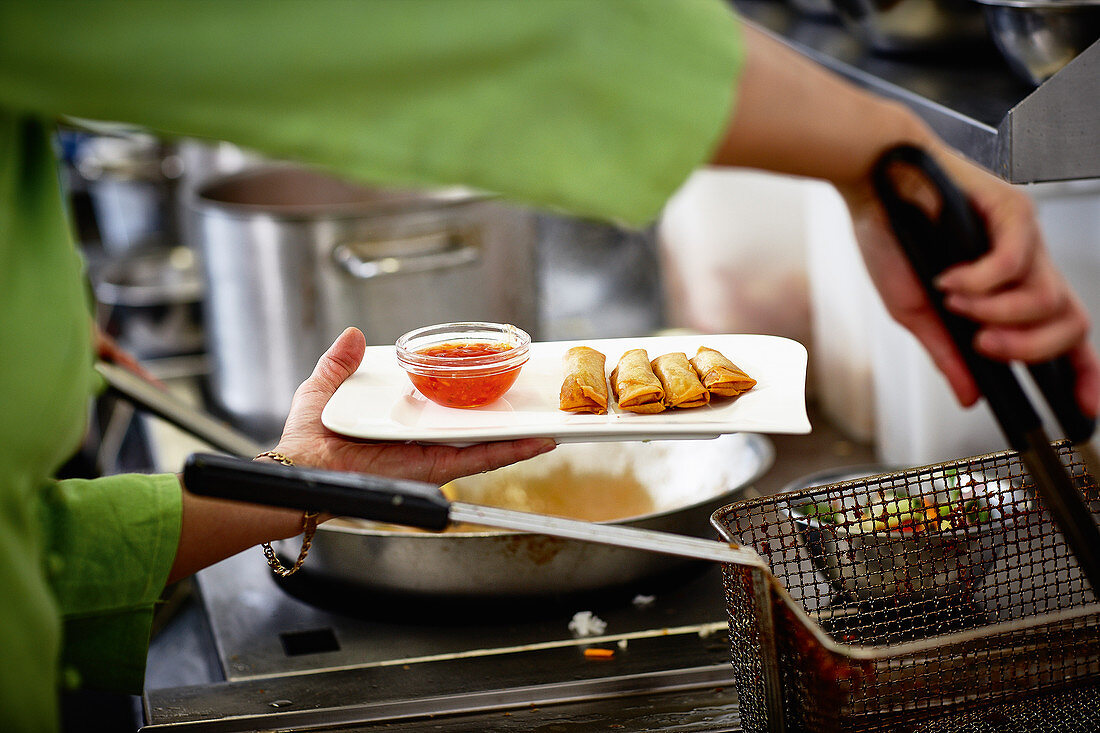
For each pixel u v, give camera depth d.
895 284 0.75
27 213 0.65
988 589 1.09
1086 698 0.86
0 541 0.62
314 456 0.95
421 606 1.19
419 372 1.02
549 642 1.14
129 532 0.86
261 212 2.00
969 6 1.13
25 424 0.64
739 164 0.62
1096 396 0.77
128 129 0.89
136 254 3.20
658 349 1.17
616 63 0.57
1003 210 0.67
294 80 0.54
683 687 1.03
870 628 1.03
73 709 1.96
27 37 0.53
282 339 2.07
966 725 0.84
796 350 1.10
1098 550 0.74
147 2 0.53
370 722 1.00
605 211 0.59
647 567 1.18
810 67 0.62
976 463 0.98
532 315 2.25
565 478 1.41
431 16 0.55
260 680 1.09
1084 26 0.93
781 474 1.75
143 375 1.60
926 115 1.06
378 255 2.03
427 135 0.56
